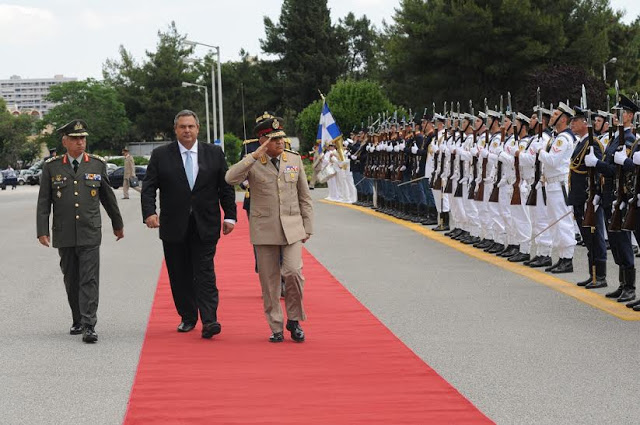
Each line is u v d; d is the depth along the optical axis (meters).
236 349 8.39
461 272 13.06
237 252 16.14
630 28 63.56
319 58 83.75
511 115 14.96
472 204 16.41
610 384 7.01
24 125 105.31
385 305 10.52
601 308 10.09
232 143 78.69
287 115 81.38
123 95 105.38
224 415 6.27
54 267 14.52
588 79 40.66
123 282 12.61
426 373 7.38
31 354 8.27
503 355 7.99
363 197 27.53
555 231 12.85
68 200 8.95
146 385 7.11
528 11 45.53
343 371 7.49
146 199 9.04
